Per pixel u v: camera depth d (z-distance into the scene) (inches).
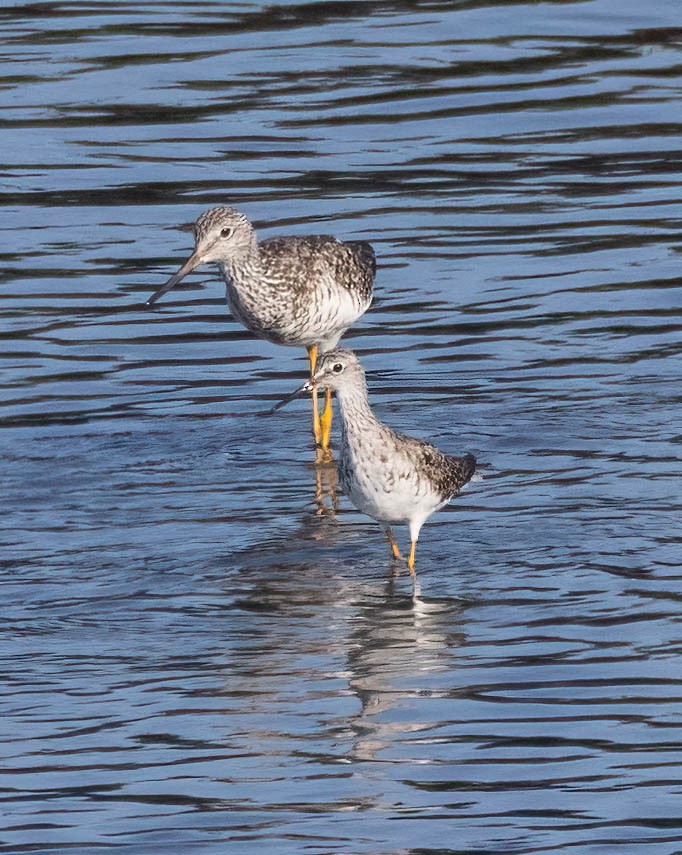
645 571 529.7
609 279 789.9
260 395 703.7
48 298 783.7
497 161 919.7
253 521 583.2
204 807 402.0
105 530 574.9
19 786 411.8
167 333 758.5
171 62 1044.5
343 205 869.2
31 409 681.6
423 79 1017.5
